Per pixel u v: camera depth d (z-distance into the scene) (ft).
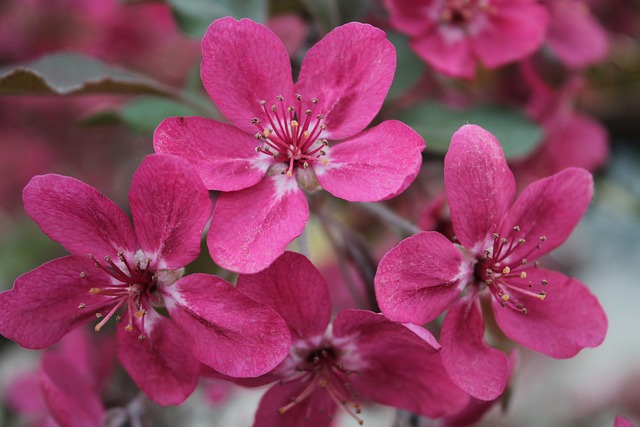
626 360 1.34
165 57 1.08
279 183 0.75
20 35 1.12
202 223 0.71
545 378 1.37
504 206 0.75
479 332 0.75
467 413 0.80
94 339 0.94
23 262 1.13
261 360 0.71
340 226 0.81
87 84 0.81
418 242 0.72
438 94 0.94
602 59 0.94
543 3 0.91
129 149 1.20
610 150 1.04
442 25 0.85
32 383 1.00
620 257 1.32
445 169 0.73
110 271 0.74
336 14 0.84
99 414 0.83
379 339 0.74
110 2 1.07
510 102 0.93
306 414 0.77
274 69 0.75
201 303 0.72
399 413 0.80
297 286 0.72
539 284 0.76
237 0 0.86
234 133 0.75
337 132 0.75
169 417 0.98
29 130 1.20
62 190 0.72
